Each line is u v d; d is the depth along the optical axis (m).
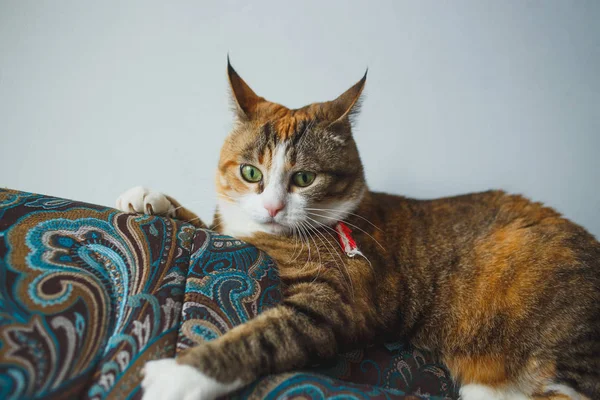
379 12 1.85
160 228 1.05
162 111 1.82
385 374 1.14
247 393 0.82
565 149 1.86
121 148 1.81
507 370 1.21
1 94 1.74
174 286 0.92
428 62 1.85
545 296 1.21
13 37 1.75
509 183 1.85
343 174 1.38
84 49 1.79
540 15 1.84
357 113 1.47
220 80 1.83
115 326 0.79
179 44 1.82
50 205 0.97
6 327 0.67
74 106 1.78
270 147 1.32
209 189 1.66
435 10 1.84
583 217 1.85
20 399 0.60
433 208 1.48
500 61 1.85
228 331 0.90
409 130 1.86
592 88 1.85
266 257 1.18
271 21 1.85
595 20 1.85
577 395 1.12
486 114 1.86
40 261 0.82
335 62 1.86
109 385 0.70
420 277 1.32
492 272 1.30
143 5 1.81
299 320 1.01
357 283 1.20
